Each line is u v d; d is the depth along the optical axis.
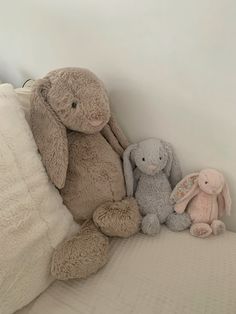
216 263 0.79
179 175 0.95
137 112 0.93
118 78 0.91
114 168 0.90
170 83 0.84
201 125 0.86
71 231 0.85
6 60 1.13
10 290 0.68
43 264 0.76
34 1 0.94
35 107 0.82
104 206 0.87
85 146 0.88
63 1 0.89
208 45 0.76
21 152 0.76
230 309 0.67
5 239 0.67
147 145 0.89
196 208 0.91
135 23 0.81
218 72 0.77
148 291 0.73
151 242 0.88
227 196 0.88
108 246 0.84
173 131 0.91
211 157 0.89
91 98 0.80
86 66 0.95
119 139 0.95
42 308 0.72
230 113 0.81
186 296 0.71
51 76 0.83
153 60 0.84
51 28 0.95
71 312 0.70
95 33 0.88
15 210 0.70
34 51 1.03
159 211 0.92
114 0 0.81
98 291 0.74
